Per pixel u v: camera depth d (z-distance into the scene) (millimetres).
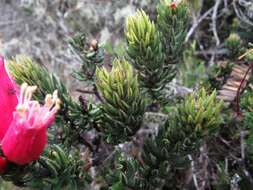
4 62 104
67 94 129
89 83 138
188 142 120
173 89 166
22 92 97
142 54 128
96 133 137
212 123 118
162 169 124
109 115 119
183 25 140
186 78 188
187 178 159
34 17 281
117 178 128
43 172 112
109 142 123
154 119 164
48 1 276
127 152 156
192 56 202
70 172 116
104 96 118
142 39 127
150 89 137
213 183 158
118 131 122
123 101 117
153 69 131
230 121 154
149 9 221
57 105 96
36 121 93
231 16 211
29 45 275
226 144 157
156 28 141
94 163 138
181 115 121
